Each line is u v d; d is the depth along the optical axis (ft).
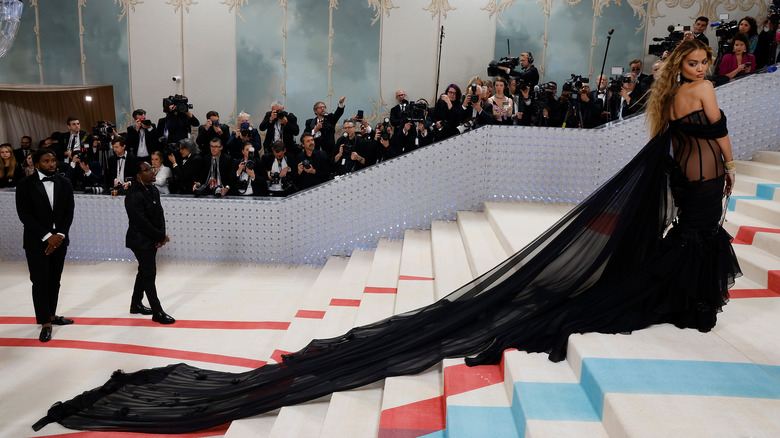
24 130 35.35
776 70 22.52
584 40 31.60
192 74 33.35
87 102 34.60
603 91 27.25
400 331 13.29
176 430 13.16
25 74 34.17
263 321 19.89
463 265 18.38
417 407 11.13
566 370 10.61
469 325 12.68
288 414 12.46
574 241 12.05
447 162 24.47
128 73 33.60
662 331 11.05
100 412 13.98
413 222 25.11
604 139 23.82
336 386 12.53
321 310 19.25
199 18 32.89
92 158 28.58
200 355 17.37
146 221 19.27
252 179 26.61
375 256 22.44
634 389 8.93
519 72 28.63
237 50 32.99
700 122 10.70
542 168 24.20
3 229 26.55
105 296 22.11
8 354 17.28
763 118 22.80
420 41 32.35
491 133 24.16
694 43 10.79
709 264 10.90
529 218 21.27
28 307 21.12
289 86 33.17
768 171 19.34
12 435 13.21
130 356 17.28
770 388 8.98
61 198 18.75
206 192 26.43
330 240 25.55
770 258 13.82
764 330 11.00
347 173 25.38
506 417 10.02
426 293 17.03
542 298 12.11
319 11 32.50
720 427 7.96
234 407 13.29
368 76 32.83
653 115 11.44
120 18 33.22
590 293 11.82
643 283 11.42
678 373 9.43
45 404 14.58
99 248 26.45
